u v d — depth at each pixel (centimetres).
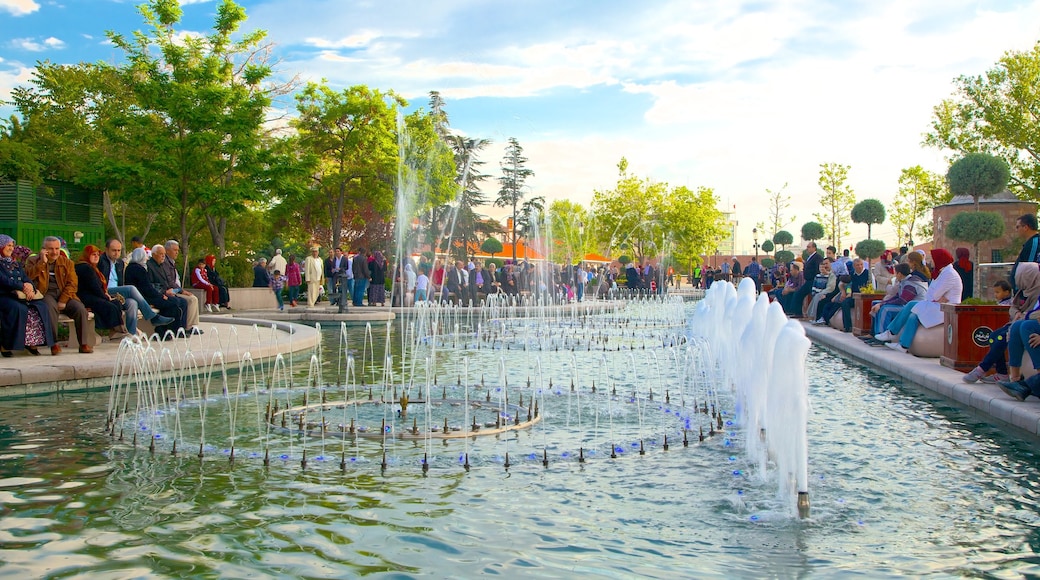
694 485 505
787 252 4219
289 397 872
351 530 414
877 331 1296
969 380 839
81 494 475
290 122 3631
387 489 493
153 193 2422
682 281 7188
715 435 665
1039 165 2992
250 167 2606
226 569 359
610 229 5856
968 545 396
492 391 925
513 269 3059
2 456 569
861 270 1680
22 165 2583
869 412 766
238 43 2909
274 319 2050
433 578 349
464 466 553
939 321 1084
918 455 588
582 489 496
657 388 958
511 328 1973
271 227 4000
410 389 938
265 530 413
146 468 539
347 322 2066
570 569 361
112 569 357
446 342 1590
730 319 950
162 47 2533
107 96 3005
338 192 3850
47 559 369
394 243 3703
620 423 723
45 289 1029
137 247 1380
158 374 815
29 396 834
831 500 473
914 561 374
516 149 6100
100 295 1120
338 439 647
